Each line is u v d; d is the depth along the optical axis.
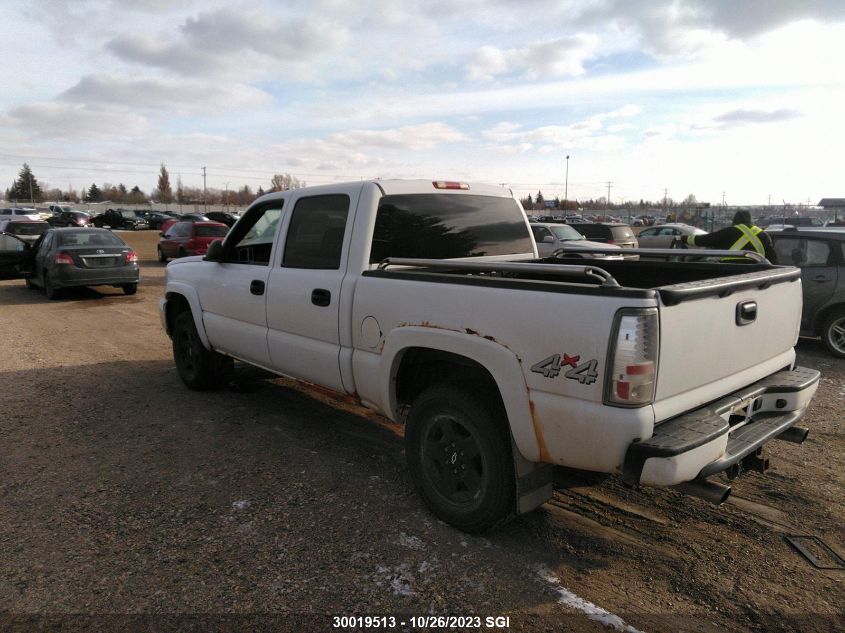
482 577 2.88
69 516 3.49
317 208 4.16
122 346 8.20
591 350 2.53
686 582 2.85
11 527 3.37
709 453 2.59
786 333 3.48
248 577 2.89
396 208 3.91
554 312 2.66
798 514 3.48
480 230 4.40
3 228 21.72
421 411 3.37
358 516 3.47
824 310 7.54
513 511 3.11
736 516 3.46
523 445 2.85
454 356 3.20
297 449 4.48
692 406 2.76
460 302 3.04
